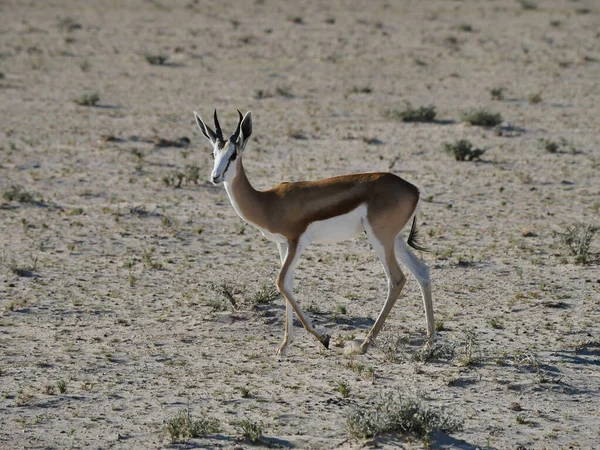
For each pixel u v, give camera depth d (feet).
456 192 259.60
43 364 135.95
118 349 143.02
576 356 137.80
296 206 136.46
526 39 630.33
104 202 249.55
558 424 113.50
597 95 430.61
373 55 562.66
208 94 439.63
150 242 211.20
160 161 302.86
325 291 174.09
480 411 117.91
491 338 146.10
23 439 110.22
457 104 412.77
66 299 169.27
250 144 328.08
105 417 117.19
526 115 384.27
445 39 619.26
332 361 137.80
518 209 240.32
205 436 110.83
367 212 135.74
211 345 145.38
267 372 133.28
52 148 318.24
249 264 193.57
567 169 287.28
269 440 109.19
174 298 169.89
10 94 429.79
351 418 111.34
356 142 331.77
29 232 218.38
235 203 137.39
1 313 160.56
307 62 536.01
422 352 136.36
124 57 554.05
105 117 379.96
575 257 194.18
